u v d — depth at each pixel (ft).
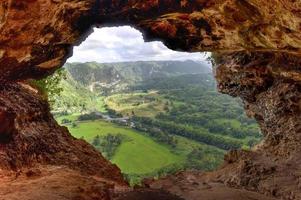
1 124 46.50
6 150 46.06
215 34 45.88
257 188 51.11
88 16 43.37
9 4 30.81
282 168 55.06
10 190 35.58
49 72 51.16
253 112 80.12
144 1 42.09
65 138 64.03
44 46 42.06
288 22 34.40
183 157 323.37
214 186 53.16
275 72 62.75
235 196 45.93
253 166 56.54
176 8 42.68
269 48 43.09
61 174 44.73
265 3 34.32
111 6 42.22
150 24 47.70
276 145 67.51
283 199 44.55
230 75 75.97
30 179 41.22
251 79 70.95
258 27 39.75
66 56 50.47
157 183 57.21
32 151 51.01
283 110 67.21
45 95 74.74
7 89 56.03
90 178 46.80
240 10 38.47
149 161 313.32
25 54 40.37
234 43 46.29
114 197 41.86
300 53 40.32
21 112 52.95
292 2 30.60
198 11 42.57
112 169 63.46
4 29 33.53
